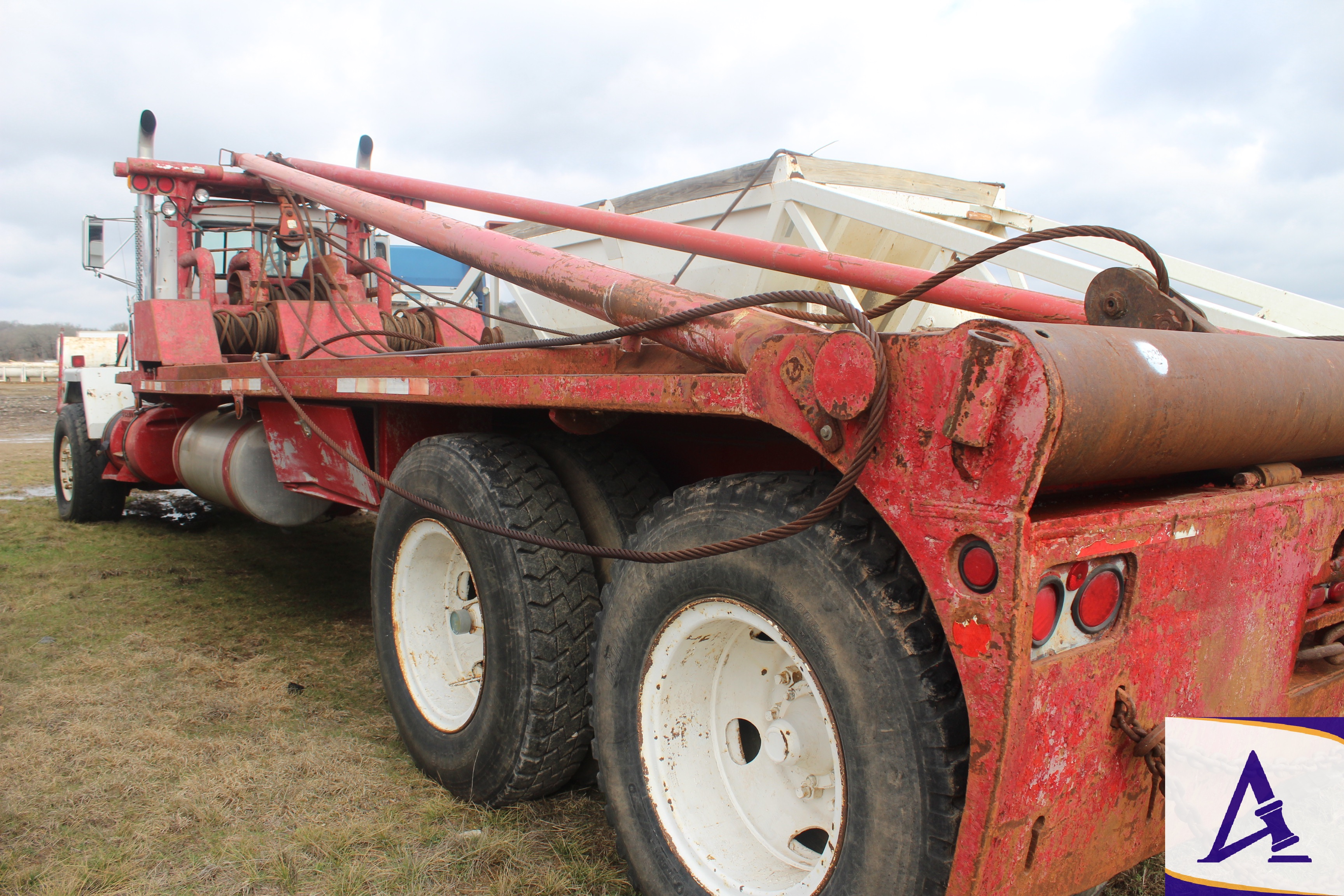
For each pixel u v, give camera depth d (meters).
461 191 4.00
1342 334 3.04
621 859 2.27
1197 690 1.52
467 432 2.81
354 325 4.80
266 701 3.33
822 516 1.45
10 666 3.68
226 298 5.28
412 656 2.84
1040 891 1.40
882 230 4.48
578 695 2.36
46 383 33.25
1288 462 1.71
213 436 4.57
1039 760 1.30
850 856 1.51
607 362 2.15
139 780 2.68
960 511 1.28
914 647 1.43
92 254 5.83
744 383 1.63
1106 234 1.65
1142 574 1.39
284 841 2.34
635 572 2.00
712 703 2.03
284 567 5.55
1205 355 1.45
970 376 1.25
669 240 2.93
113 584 5.05
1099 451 1.26
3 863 2.23
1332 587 1.81
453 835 2.38
